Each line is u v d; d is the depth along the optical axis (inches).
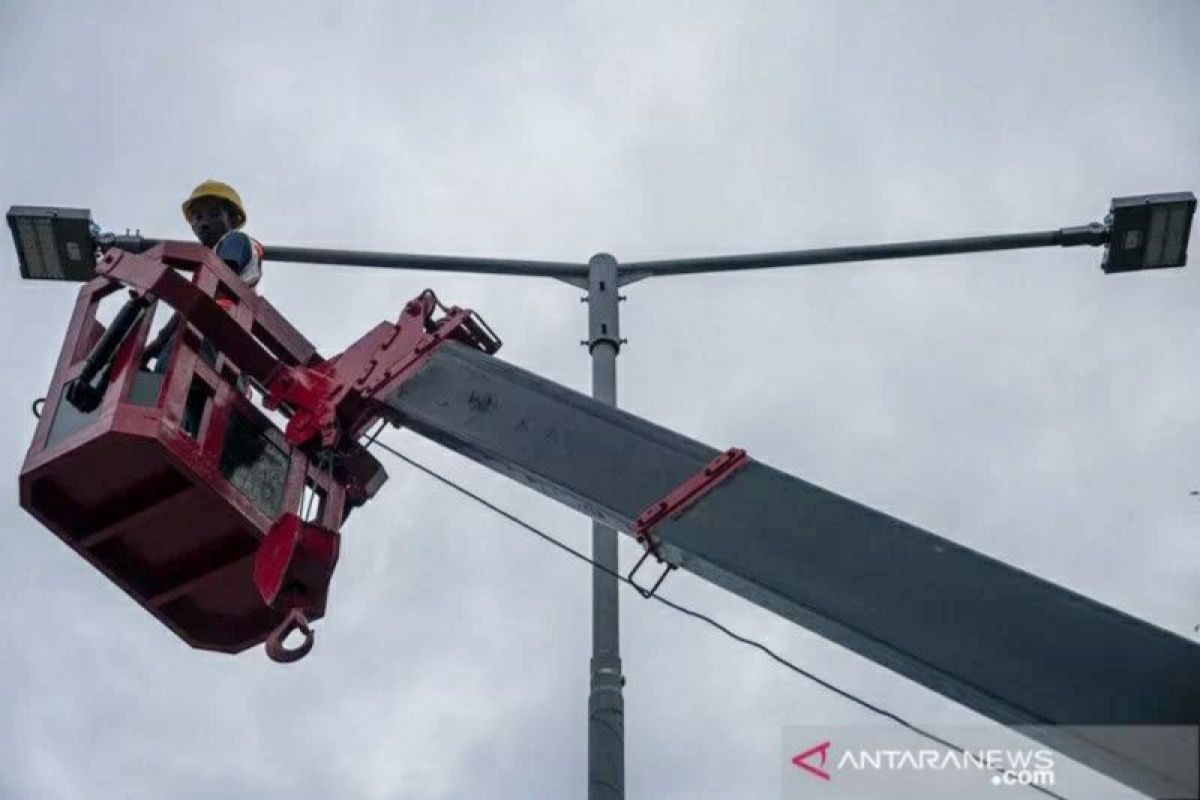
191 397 421.1
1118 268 530.6
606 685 410.3
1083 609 295.0
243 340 408.5
